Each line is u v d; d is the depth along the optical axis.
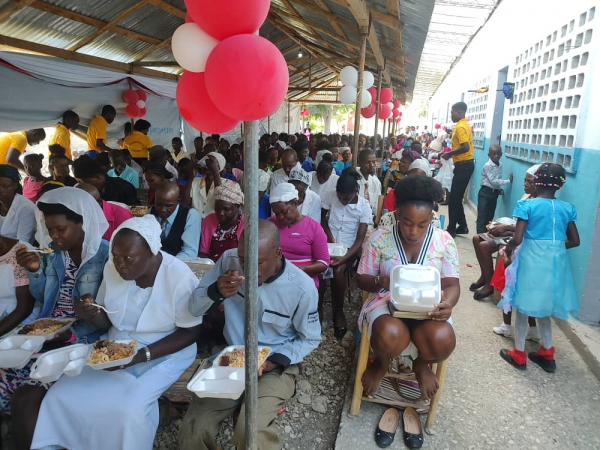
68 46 7.03
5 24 5.85
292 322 2.15
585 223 3.37
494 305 4.09
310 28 7.99
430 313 1.96
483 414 2.52
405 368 2.57
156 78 9.16
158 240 1.89
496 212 6.77
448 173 7.68
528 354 3.13
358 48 7.70
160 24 7.41
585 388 2.77
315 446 2.34
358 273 2.40
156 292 1.99
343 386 2.85
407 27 5.43
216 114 1.41
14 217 2.88
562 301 2.85
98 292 2.07
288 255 3.15
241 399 1.96
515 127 5.83
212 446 1.90
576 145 3.55
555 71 4.32
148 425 1.85
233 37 1.14
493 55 7.68
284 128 19.06
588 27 3.55
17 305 2.26
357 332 3.00
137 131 8.09
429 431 2.35
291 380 2.07
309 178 3.76
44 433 1.80
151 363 1.96
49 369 1.80
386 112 8.48
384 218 2.40
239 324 2.17
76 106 7.39
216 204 3.13
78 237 2.11
